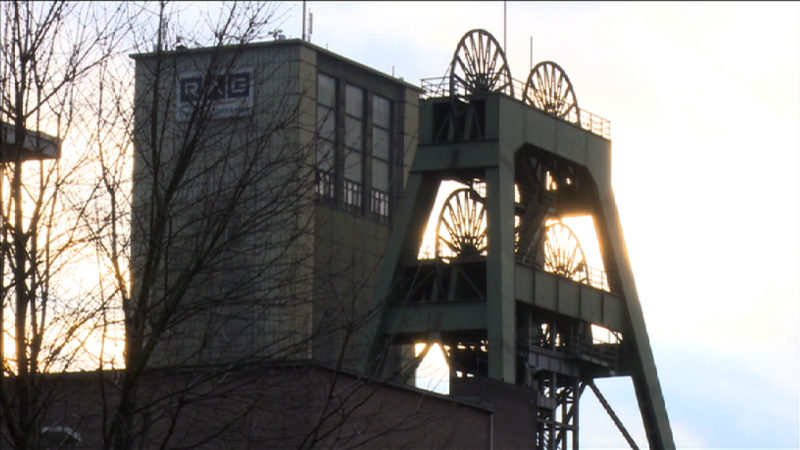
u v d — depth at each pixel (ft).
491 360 288.71
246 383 112.47
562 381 319.47
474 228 307.37
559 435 311.47
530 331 305.53
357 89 457.27
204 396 110.11
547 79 324.80
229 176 116.16
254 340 113.80
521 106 309.01
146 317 107.55
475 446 234.38
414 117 474.49
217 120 114.73
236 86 113.80
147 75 114.83
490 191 299.58
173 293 108.78
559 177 324.39
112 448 109.60
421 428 209.05
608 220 325.42
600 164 326.44
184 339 115.34
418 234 306.35
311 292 113.19
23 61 107.55
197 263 107.76
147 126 115.44
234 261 113.39
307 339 112.16
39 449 104.27
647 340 325.62
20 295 105.19
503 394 253.85
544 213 311.88
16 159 106.22
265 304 109.91
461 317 294.25
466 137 304.91
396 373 120.06
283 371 115.65
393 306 296.30
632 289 326.03
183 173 109.81
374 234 444.55
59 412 119.44
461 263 302.45
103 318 106.42
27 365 104.73
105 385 116.78
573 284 312.29
